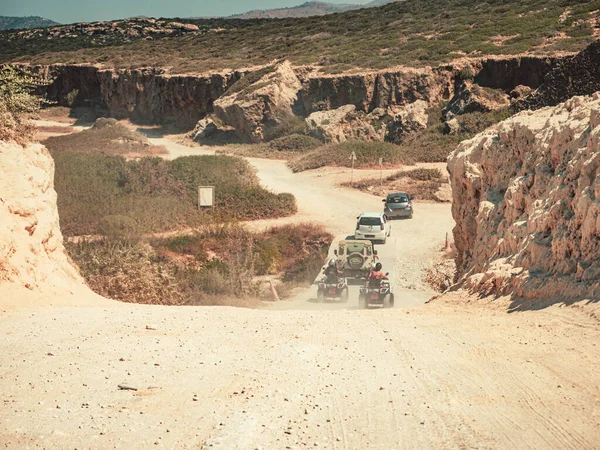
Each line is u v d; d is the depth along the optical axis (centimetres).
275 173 5609
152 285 1906
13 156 1415
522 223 1188
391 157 5641
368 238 3294
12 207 1309
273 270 2717
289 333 932
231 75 8712
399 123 6800
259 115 7419
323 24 11819
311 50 9200
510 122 1683
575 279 900
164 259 2662
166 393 610
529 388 591
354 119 7038
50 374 677
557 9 8475
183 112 9162
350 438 488
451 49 7700
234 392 612
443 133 6366
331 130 6881
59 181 3844
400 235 3503
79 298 1306
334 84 7406
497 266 1164
